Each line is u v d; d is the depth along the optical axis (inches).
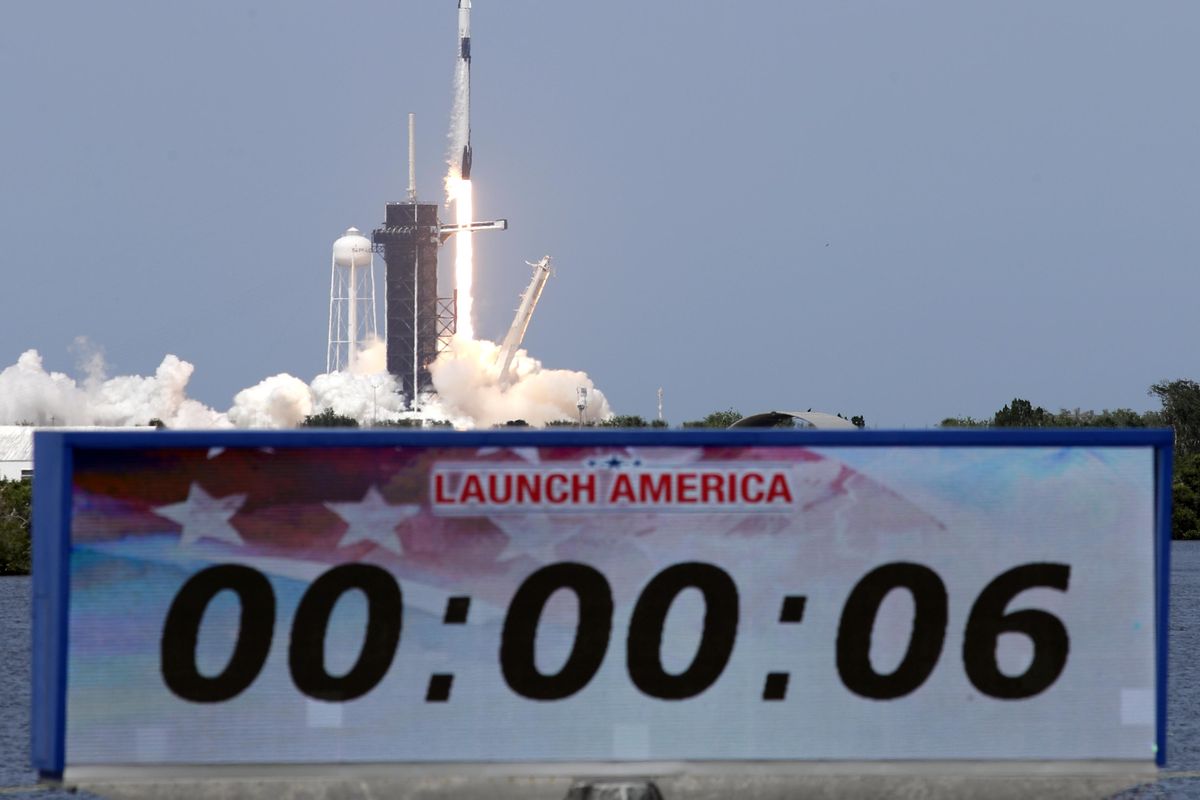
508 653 3592.5
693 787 3614.7
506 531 3595.0
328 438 3565.5
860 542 3639.3
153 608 3526.1
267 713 3548.2
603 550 3609.7
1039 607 3644.2
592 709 3599.9
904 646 3639.3
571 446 3607.3
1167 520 3641.7
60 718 3494.1
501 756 3585.1
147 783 3516.2
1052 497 3651.6
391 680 3572.8
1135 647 3646.7
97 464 3521.2
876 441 3636.8
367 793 3575.3
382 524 3577.8
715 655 3619.6
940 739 3636.8
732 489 3627.0
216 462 3545.8
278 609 3550.7
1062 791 3661.4
